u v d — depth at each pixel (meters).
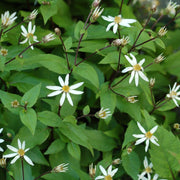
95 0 0.34
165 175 0.34
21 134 0.34
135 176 0.36
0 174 0.35
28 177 0.34
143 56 0.39
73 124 0.34
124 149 0.37
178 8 0.38
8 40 0.37
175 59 0.35
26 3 0.42
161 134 0.35
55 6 0.37
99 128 0.38
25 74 0.36
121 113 0.40
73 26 0.41
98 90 0.36
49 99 0.35
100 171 0.34
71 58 0.37
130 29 0.38
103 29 0.39
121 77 0.37
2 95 0.32
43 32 0.38
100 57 0.39
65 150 0.36
